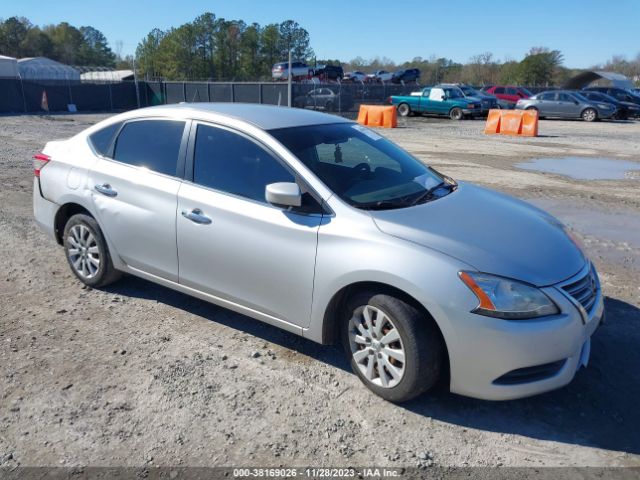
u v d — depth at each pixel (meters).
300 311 3.62
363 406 3.36
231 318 4.50
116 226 4.51
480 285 3.02
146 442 3.01
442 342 3.23
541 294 3.05
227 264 3.89
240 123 3.99
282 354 3.95
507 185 10.32
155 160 4.34
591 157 14.34
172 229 4.14
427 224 3.37
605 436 3.14
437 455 2.96
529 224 3.69
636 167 12.75
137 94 37.75
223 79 83.38
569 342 3.10
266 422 3.20
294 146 3.81
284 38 84.00
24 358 3.82
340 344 4.11
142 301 4.79
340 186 3.62
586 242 6.78
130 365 3.76
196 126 4.18
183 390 3.48
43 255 5.89
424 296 3.07
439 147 16.12
